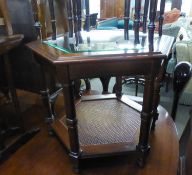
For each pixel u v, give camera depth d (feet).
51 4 2.67
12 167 2.66
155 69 2.13
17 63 4.26
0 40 2.81
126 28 2.52
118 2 15.24
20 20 3.72
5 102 4.09
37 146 3.00
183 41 7.39
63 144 2.69
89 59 1.98
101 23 10.20
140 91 7.69
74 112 2.28
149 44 2.28
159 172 2.52
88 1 2.60
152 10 2.14
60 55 2.10
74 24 2.66
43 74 2.87
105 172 2.53
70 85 2.13
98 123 3.01
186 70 3.13
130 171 2.54
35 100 4.46
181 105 7.24
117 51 2.11
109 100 3.65
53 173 2.55
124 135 2.76
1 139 2.85
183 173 2.39
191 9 14.76
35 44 2.76
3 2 3.23
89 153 2.46
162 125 3.33
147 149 2.52
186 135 3.01
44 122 3.58
